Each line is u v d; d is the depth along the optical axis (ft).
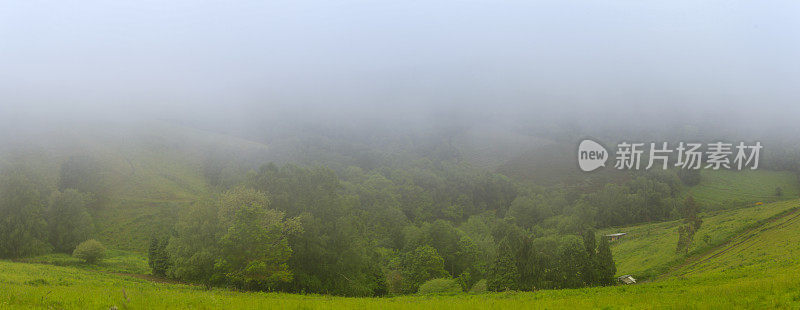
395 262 270.87
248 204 146.30
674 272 204.44
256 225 132.57
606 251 171.94
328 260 161.17
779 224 249.55
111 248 316.60
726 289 71.36
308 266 158.61
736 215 335.26
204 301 64.18
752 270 125.08
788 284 66.59
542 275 170.71
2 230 247.70
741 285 75.87
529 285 167.02
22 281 110.73
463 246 282.77
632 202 514.68
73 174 403.95
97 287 107.24
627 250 297.12
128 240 335.26
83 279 142.41
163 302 59.98
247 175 177.17
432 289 203.41
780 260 133.69
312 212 165.99
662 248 266.98
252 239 131.95
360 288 162.71
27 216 265.13
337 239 166.40
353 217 179.42
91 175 423.64
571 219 444.96
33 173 338.95
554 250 238.07
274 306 60.64
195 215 158.51
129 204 397.19
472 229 432.25
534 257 173.47
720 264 180.24
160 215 381.19
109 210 380.37
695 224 253.03
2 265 169.07
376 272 190.70
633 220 502.38
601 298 80.23
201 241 153.48
